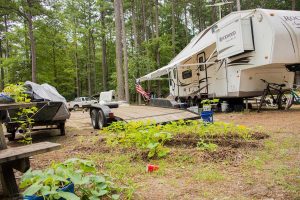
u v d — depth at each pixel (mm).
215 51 15688
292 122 9656
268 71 13695
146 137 6078
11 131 9727
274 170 4613
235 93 14133
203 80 17172
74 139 9336
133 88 33719
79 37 43125
